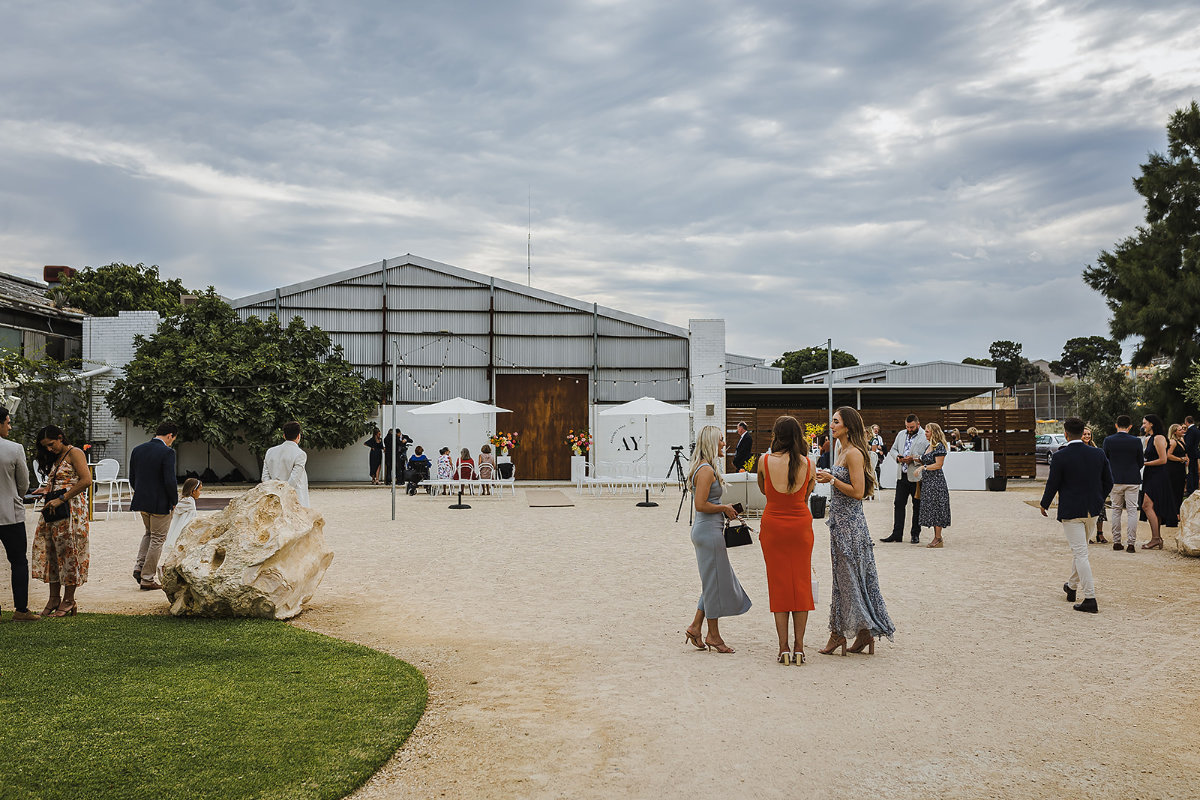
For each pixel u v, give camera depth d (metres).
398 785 3.86
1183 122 28.72
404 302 29.36
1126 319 27.91
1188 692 5.18
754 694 5.16
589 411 29.72
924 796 3.71
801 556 5.86
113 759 4.01
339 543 12.37
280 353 26.64
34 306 26.03
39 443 7.45
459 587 8.88
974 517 15.67
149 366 25.17
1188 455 13.76
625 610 7.73
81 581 7.37
